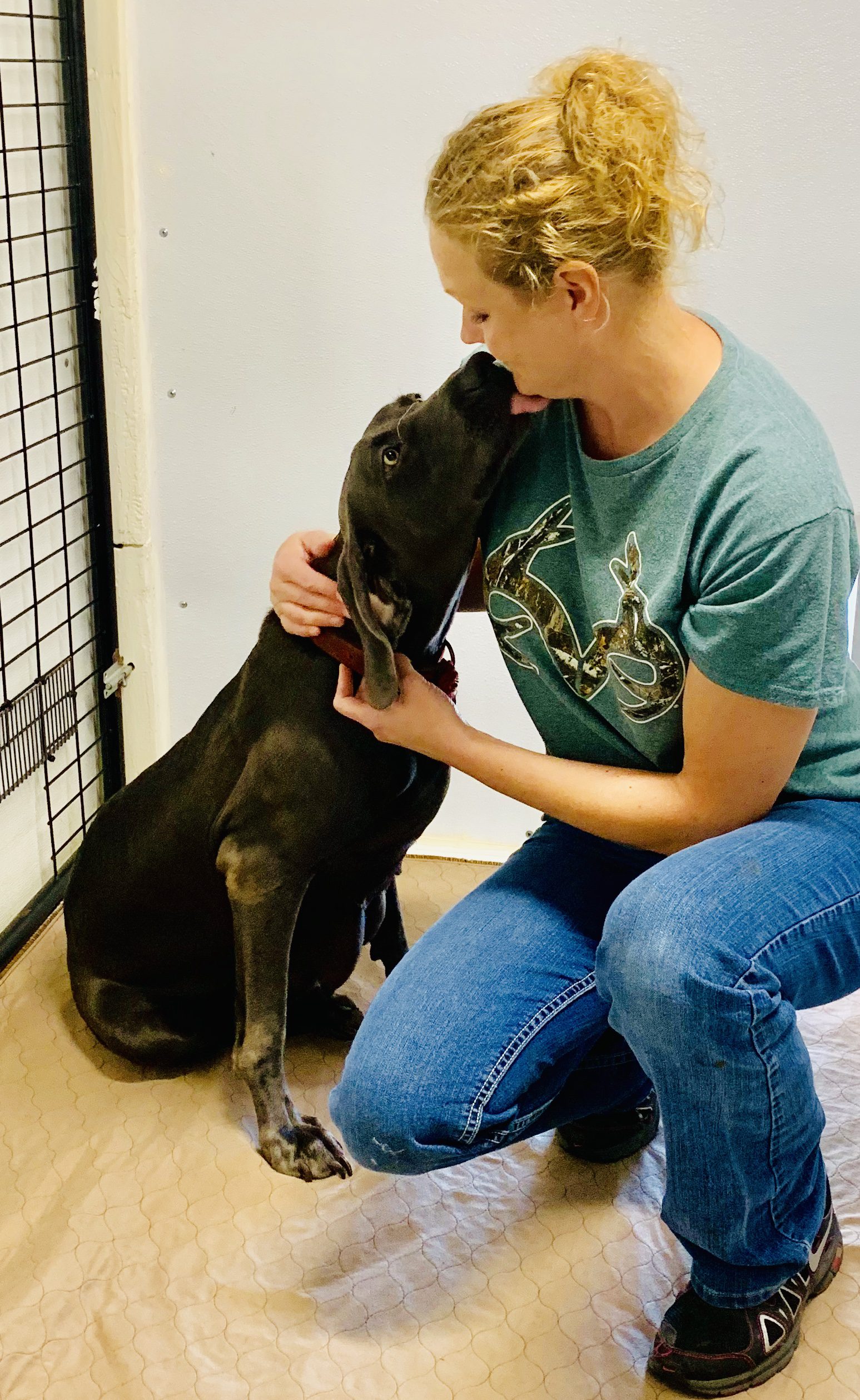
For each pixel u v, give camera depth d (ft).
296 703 4.83
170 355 6.71
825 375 6.37
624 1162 5.08
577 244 3.34
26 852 6.66
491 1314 4.37
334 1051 5.79
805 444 3.59
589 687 4.20
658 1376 4.10
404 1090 4.02
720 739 3.75
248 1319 4.34
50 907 6.80
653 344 3.63
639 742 4.19
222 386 6.75
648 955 3.61
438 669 4.80
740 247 6.14
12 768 6.29
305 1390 4.07
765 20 5.73
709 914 3.61
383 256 6.40
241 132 6.23
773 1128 3.73
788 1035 3.69
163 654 7.38
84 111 6.24
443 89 6.07
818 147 5.91
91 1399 4.04
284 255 6.44
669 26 5.82
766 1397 4.01
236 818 4.99
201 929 5.44
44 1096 5.45
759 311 6.27
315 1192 4.91
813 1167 4.05
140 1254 4.61
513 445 4.08
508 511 4.25
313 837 4.89
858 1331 4.25
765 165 5.98
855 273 6.13
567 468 4.06
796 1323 4.15
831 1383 4.06
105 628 7.32
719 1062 3.59
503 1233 4.71
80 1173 4.99
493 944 4.33
